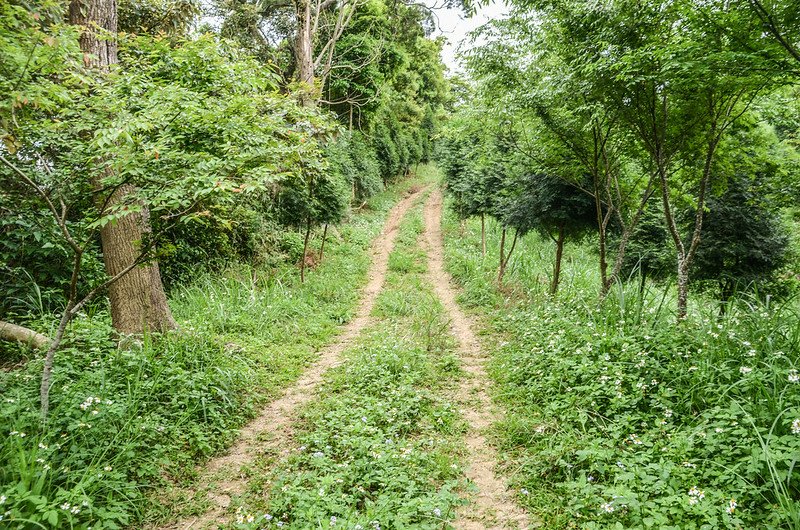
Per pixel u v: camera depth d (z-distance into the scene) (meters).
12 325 5.43
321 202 12.83
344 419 4.93
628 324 5.99
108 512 3.14
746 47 3.89
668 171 7.14
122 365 4.99
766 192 8.16
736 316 5.20
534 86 7.39
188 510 3.51
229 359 6.16
